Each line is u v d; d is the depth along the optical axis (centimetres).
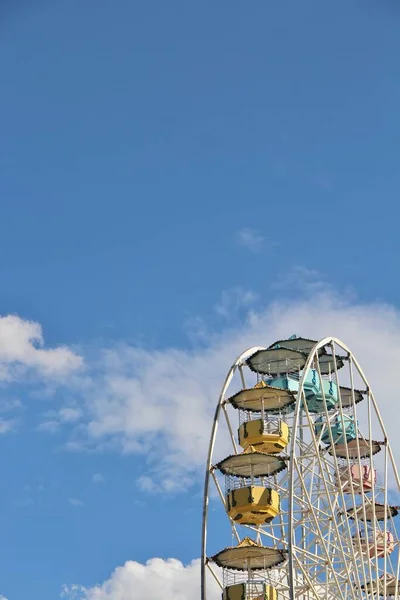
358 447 9162
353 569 8831
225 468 8644
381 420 9462
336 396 9631
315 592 8381
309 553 8400
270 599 8031
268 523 8500
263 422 8725
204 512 8362
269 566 8325
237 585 8062
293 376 9381
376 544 8981
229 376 8944
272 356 9162
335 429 9850
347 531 8781
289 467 7969
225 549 8088
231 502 8338
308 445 8944
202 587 8038
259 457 8456
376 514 9856
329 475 9012
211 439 8662
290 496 7869
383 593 9188
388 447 9388
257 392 8769
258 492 8294
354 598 8594
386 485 9044
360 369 9456
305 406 8725
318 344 8788
